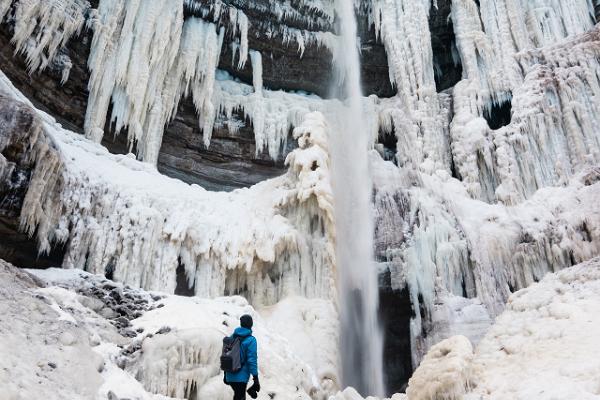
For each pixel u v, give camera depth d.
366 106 21.94
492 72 20.56
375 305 16.31
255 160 20.78
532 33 20.88
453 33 23.38
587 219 14.77
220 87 20.52
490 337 9.00
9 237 10.61
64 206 11.59
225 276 14.15
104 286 9.37
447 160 20.16
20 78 14.52
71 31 15.48
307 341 12.59
